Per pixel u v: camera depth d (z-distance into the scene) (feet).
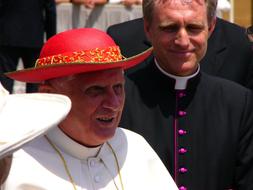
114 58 31.09
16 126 24.75
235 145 38.55
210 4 36.73
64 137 31.60
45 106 26.20
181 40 36.27
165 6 36.19
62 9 94.73
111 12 94.53
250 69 48.24
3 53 81.61
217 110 38.93
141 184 33.30
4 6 80.79
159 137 38.55
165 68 39.01
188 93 39.09
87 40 31.01
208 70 47.01
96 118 31.09
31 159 30.78
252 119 39.09
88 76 30.55
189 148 38.37
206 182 38.04
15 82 84.79
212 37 47.73
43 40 83.82
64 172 31.27
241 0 116.47
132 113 38.91
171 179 34.63
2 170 25.85
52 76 30.94
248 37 48.29
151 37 37.81
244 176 38.50
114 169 32.81
